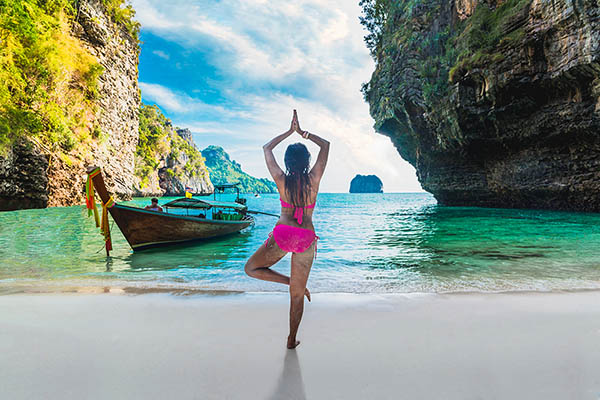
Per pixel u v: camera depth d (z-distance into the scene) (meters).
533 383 1.69
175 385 1.68
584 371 1.82
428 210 29.53
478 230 12.66
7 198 22.53
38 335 2.39
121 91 45.94
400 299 3.40
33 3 27.19
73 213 19.92
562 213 22.12
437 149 33.47
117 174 43.69
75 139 31.19
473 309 3.06
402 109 33.47
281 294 3.62
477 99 23.83
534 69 20.20
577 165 21.95
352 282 4.66
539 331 2.48
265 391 1.63
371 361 1.98
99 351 2.11
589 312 2.97
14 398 1.53
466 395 1.58
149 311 3.00
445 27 28.89
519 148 25.55
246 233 13.33
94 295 3.60
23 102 24.83
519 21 20.47
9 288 4.06
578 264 6.14
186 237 10.16
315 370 1.86
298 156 2.22
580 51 17.33
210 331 2.49
